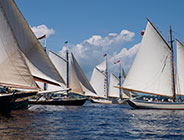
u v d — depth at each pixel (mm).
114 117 33781
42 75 39688
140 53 50375
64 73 70875
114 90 109938
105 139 18453
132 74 51219
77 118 31438
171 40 49969
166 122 28297
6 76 31938
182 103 47594
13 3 33062
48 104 63750
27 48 36719
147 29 49594
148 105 49250
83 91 68562
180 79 50156
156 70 49812
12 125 22547
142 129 23125
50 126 23172
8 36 31375
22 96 36156
